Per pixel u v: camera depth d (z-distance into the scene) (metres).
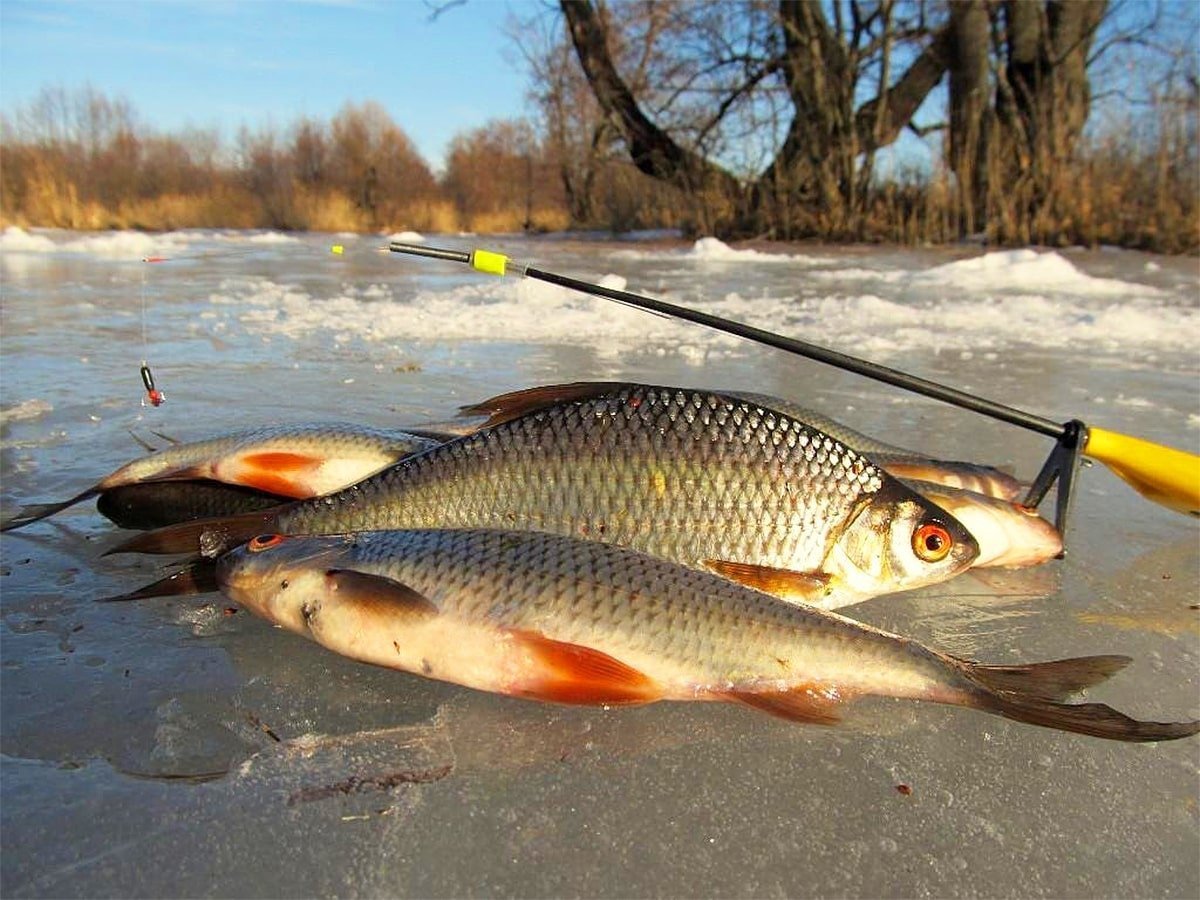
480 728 0.18
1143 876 0.15
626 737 0.18
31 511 0.27
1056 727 0.17
